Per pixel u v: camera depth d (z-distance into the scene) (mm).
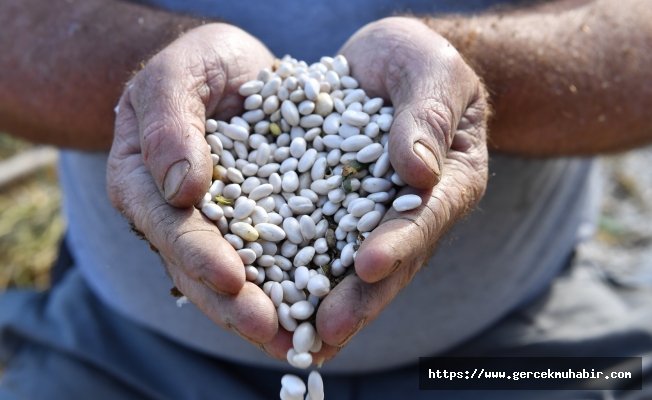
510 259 515
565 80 483
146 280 505
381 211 390
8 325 559
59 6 503
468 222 481
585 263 604
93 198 514
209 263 353
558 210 550
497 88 476
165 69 397
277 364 507
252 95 425
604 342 525
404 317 490
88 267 554
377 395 511
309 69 439
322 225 398
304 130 428
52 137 514
